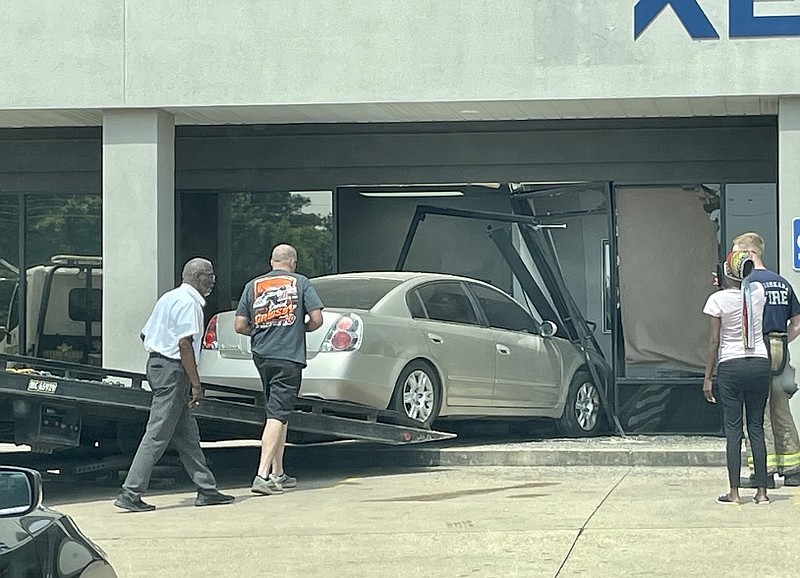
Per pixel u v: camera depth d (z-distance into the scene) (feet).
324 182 50.14
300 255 50.37
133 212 41.83
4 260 51.70
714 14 39.50
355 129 49.85
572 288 48.44
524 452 40.04
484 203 49.49
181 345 31.60
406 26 40.70
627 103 40.98
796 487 34.50
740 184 47.62
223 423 35.91
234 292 50.67
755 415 31.71
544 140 48.85
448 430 46.70
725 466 39.06
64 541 13.74
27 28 41.86
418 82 40.65
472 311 42.86
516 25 40.29
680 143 47.91
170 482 37.14
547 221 48.65
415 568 24.26
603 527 28.48
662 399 47.67
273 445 34.50
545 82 40.22
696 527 28.30
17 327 51.80
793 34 39.09
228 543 27.14
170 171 42.91
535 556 25.26
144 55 41.52
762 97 39.70
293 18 41.09
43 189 51.52
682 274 47.91
